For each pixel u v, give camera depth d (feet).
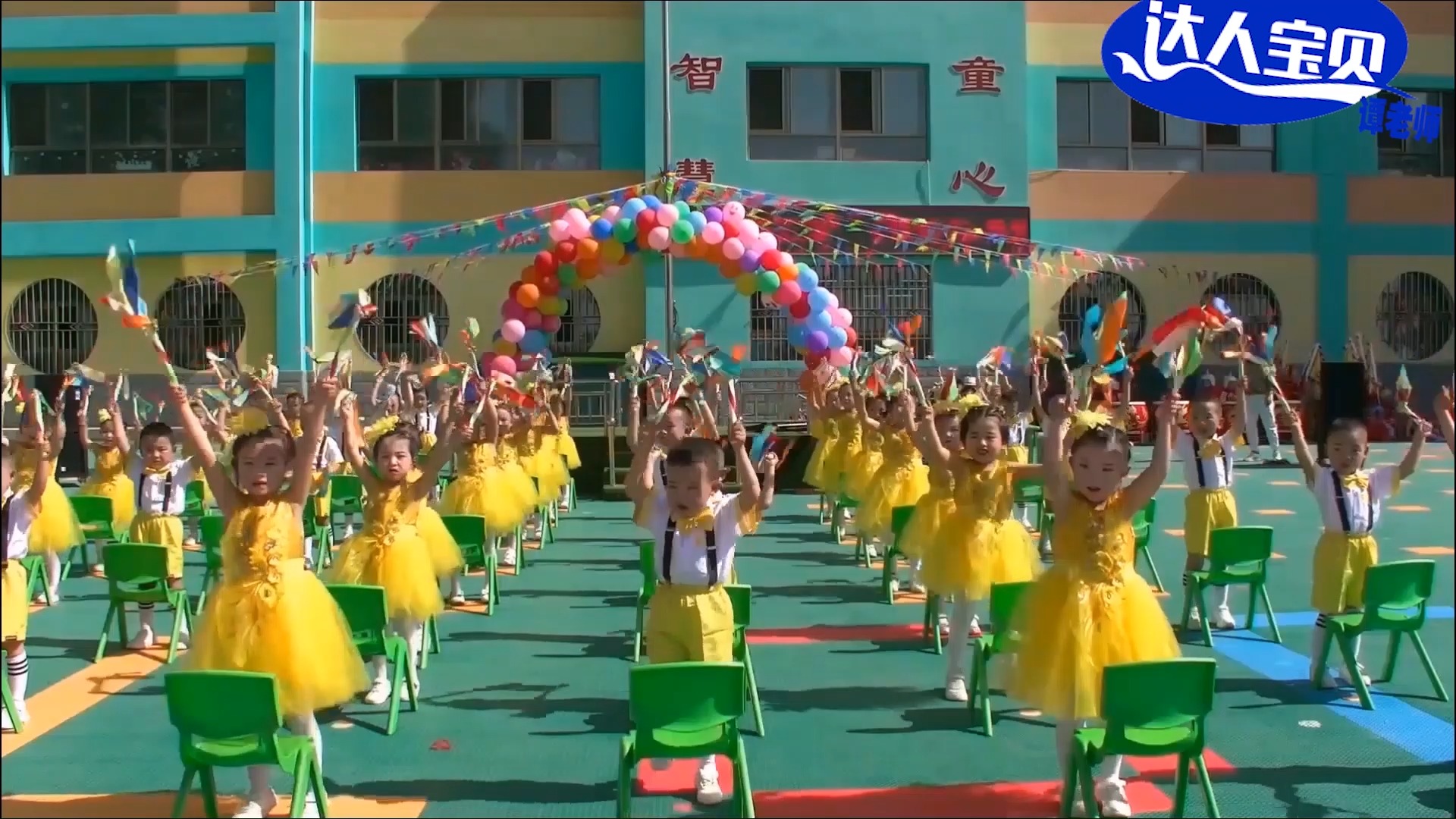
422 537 21.27
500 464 30.04
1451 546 33.58
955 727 17.94
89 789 15.64
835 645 23.15
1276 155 61.72
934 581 19.54
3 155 56.85
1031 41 59.72
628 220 31.53
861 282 56.34
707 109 56.13
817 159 57.36
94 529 29.27
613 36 57.82
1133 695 12.60
